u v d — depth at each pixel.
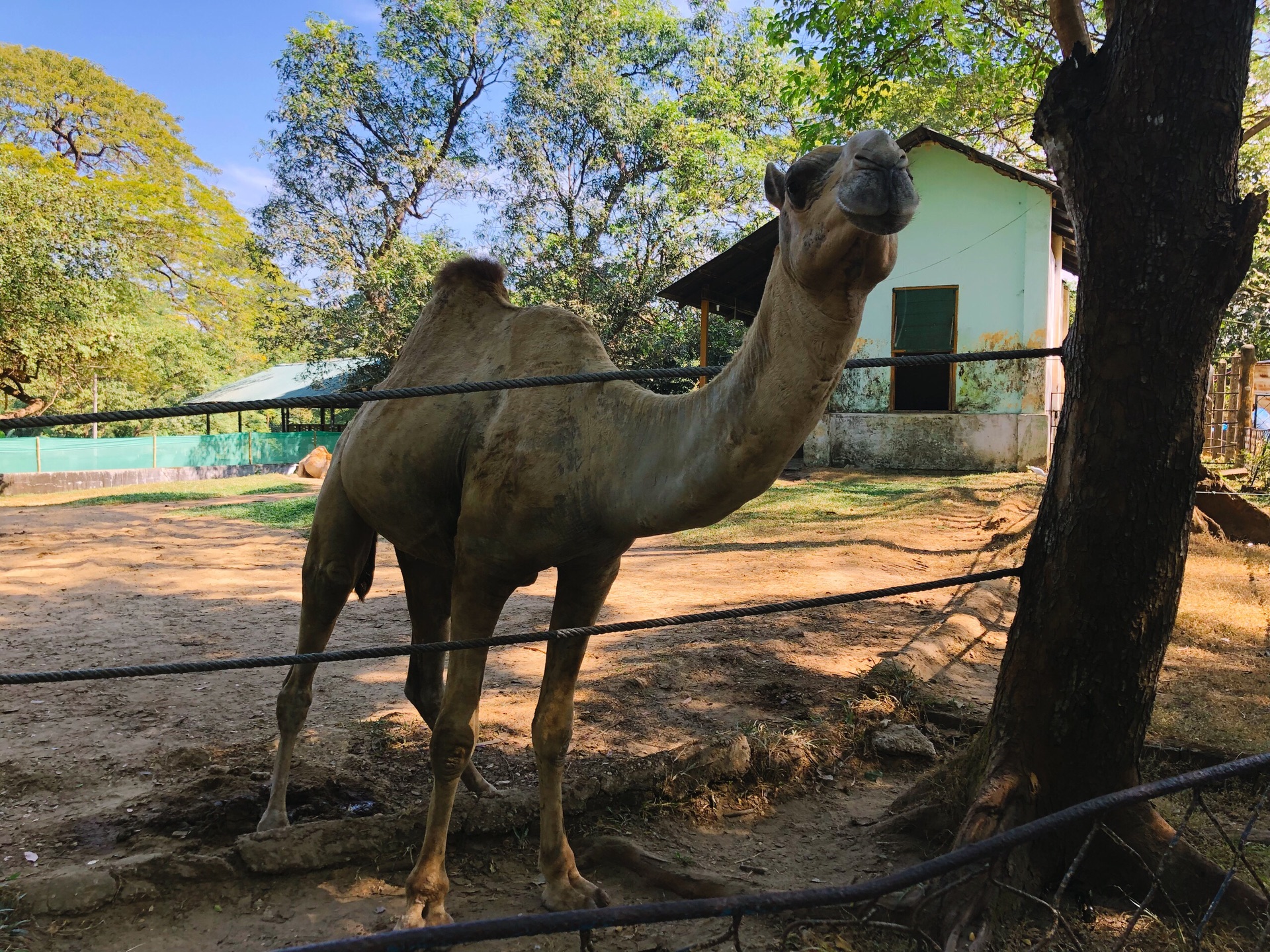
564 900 3.17
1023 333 17.22
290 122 26.20
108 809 3.91
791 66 28.78
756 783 4.12
